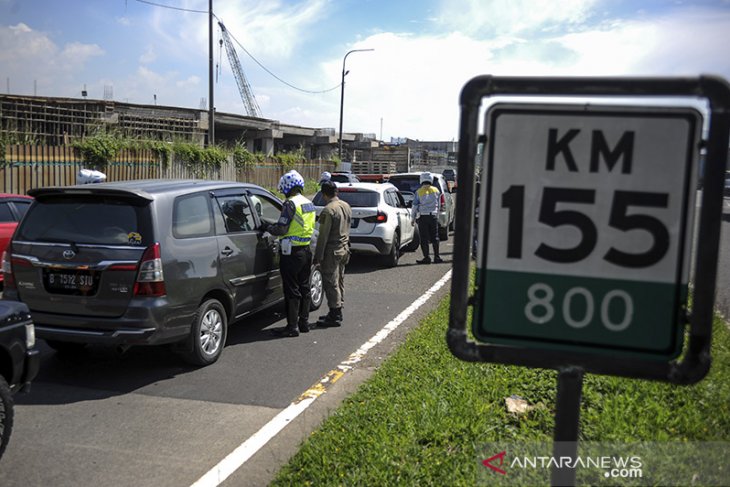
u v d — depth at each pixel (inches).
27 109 846.5
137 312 202.8
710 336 55.9
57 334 208.2
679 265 57.2
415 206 486.6
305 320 280.1
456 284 63.2
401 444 144.3
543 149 60.1
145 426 174.9
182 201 224.7
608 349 59.6
